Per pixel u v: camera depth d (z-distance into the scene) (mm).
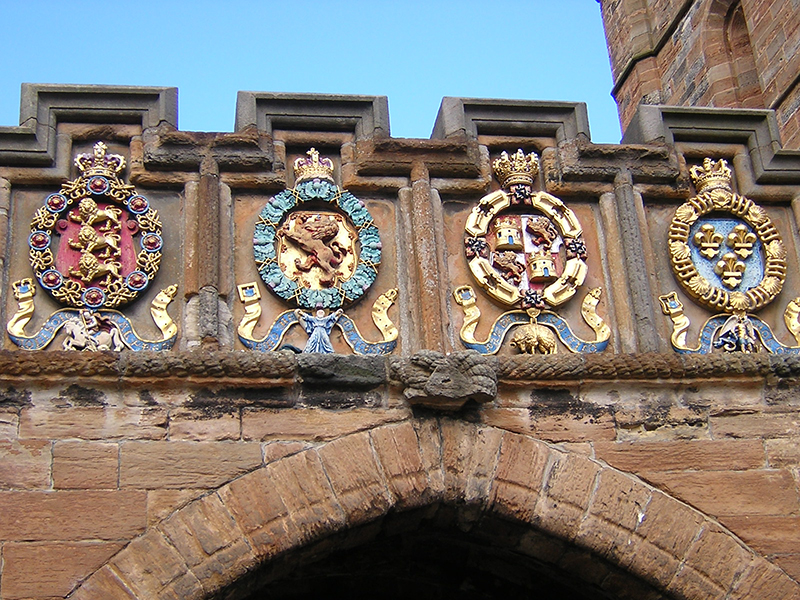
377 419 9180
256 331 9477
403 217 10031
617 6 19500
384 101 10320
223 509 8742
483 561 10383
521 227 10141
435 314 9570
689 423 9562
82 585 8422
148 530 8625
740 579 9133
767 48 15266
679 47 17516
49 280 9344
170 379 9000
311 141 10203
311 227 9820
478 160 10281
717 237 10359
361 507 8930
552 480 9219
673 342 9938
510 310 9836
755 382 9727
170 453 8859
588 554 9219
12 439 8758
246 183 9922
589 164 10375
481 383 9172
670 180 10500
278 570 9000
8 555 8445
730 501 9344
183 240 9719
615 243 10195
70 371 8898
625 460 9375
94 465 8750
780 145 10727
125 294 9375
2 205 9562
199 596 8531
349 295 9625
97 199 9742
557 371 9414
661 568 9117
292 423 9070
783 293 10297
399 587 10797
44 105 9898
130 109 9992
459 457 9172
